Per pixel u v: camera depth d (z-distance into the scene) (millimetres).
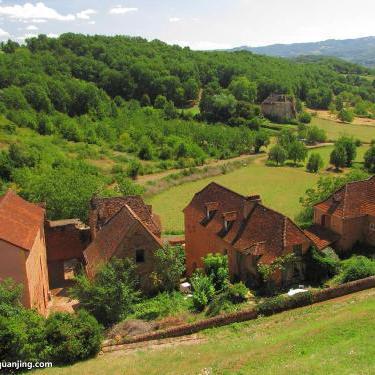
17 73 183375
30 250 39938
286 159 137125
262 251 47750
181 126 166500
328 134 177250
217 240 54156
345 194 57250
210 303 44188
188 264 62406
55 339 34719
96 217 56062
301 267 48719
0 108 148750
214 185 59844
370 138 169500
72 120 157875
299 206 94000
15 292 36500
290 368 26031
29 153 108000
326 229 57531
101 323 42062
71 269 62344
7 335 32500
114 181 109812
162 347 35812
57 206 66188
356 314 34344
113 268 44500
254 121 179625
